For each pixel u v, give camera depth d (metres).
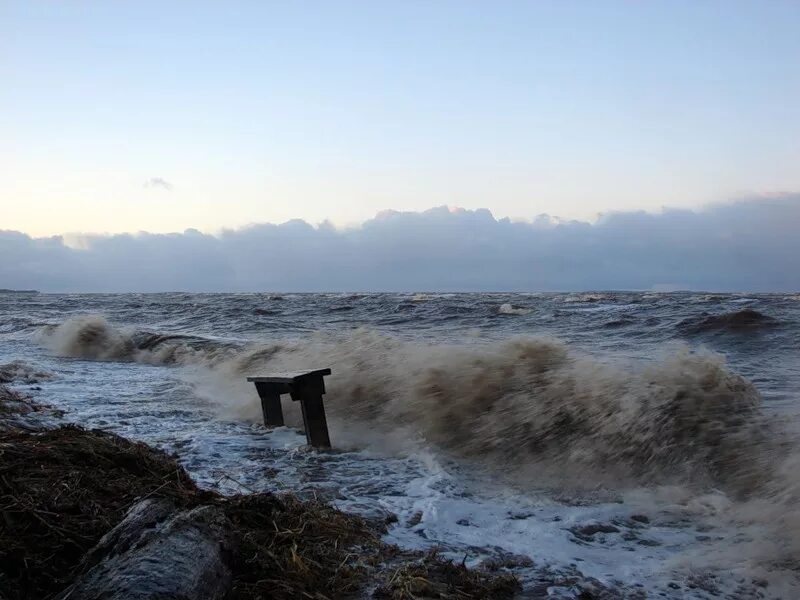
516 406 7.07
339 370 9.62
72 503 3.76
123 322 29.16
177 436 7.10
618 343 15.35
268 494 4.21
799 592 3.33
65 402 9.20
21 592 2.90
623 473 5.59
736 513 4.51
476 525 4.39
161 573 2.67
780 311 22.28
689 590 3.39
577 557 3.85
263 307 38.19
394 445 6.77
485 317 25.17
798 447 5.36
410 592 3.17
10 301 65.62
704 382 6.63
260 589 3.05
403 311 29.91
